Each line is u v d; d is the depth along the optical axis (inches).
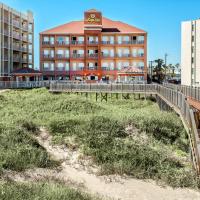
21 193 646.5
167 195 741.3
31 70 3223.4
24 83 2982.3
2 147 959.0
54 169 873.5
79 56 3772.1
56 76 3782.0
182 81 3425.2
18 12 3878.0
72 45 3774.6
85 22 3757.4
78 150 1019.9
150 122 1266.0
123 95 2468.0
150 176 845.2
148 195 740.7
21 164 846.5
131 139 1125.7
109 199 695.7
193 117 907.4
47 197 641.6
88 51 3772.1
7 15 3631.9
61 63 3789.4
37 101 1892.2
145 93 2289.6
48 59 3784.5
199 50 3196.4
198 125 995.9
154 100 2385.6
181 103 1107.3
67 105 1780.3
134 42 3752.5
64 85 2461.9
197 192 759.7
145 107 2150.6
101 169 875.4
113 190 765.3
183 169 896.9
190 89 1481.3
